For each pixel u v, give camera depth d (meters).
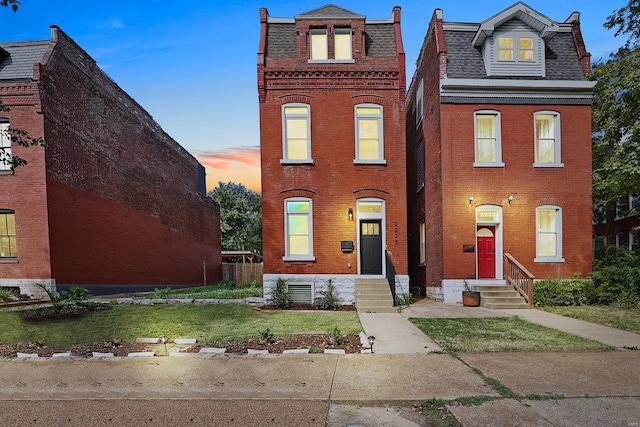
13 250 14.23
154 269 22.05
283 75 13.13
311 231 13.01
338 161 13.15
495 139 13.72
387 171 13.16
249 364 6.19
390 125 13.22
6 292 13.19
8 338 7.93
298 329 8.66
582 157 13.60
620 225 20.64
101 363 6.31
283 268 12.95
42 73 13.88
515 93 13.58
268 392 5.01
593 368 5.84
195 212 28.34
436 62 14.24
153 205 22.12
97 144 17.06
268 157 13.12
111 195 18.05
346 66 13.09
